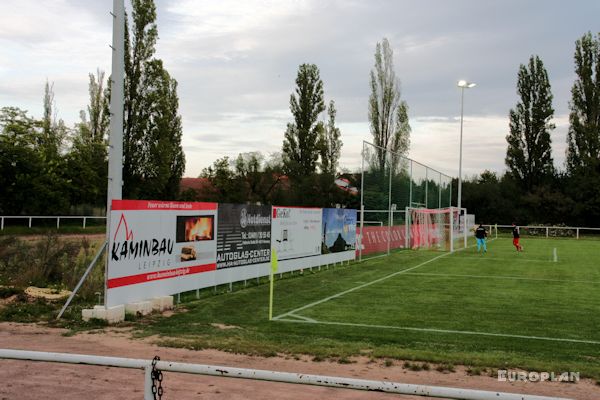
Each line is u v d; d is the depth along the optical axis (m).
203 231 14.09
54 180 38.75
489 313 12.24
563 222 62.53
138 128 42.38
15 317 10.77
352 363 7.79
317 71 61.00
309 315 11.89
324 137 64.75
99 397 6.08
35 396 6.09
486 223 66.56
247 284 16.78
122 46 11.18
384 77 55.22
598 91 61.56
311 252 21.03
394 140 55.56
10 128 37.59
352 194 64.56
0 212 36.59
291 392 6.45
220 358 7.95
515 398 3.37
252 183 67.00
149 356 7.96
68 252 16.86
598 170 60.84
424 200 37.00
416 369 7.51
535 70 64.50
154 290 12.09
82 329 9.89
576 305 13.45
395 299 14.24
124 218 11.04
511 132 66.31
